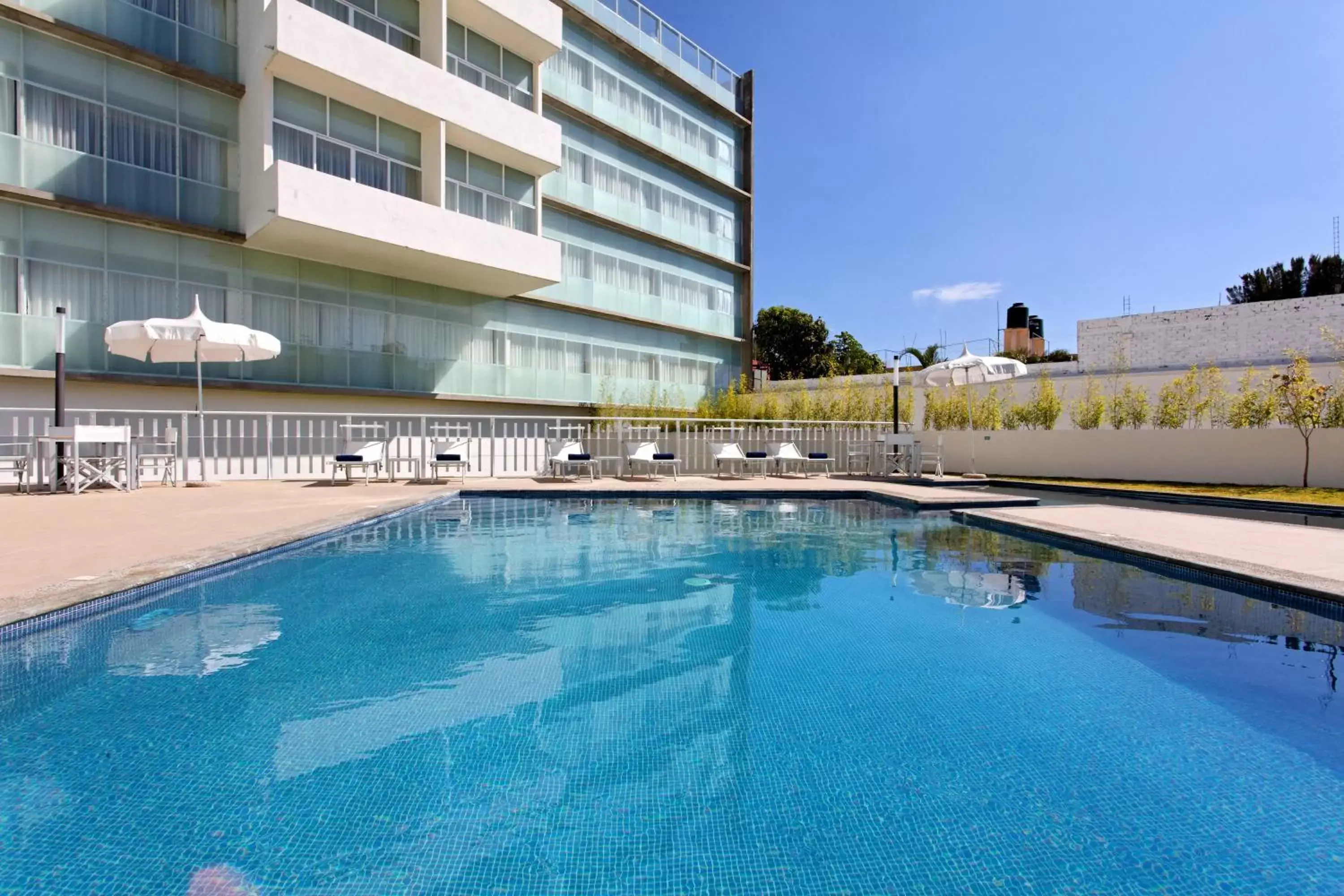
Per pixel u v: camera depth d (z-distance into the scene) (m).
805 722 2.35
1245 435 11.77
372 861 1.54
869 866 1.55
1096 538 5.50
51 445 8.22
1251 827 1.72
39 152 11.10
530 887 1.46
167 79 12.43
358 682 2.66
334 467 10.01
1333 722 2.36
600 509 8.39
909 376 17.34
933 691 2.65
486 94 15.47
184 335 8.79
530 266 16.06
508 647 3.13
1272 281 33.41
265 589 4.09
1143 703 2.53
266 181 12.22
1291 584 3.81
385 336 15.77
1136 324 22.02
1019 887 1.47
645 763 2.04
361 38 13.14
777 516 7.93
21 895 1.40
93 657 2.88
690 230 24.34
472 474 12.18
